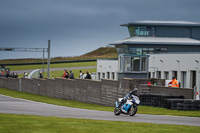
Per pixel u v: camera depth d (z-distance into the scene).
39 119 38.31
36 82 130.12
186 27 167.75
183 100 56.28
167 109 58.88
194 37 168.50
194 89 60.97
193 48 156.88
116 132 29.17
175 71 119.38
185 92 62.50
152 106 63.84
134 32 166.75
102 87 85.25
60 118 40.25
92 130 29.92
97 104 87.94
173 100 57.38
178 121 39.50
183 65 113.50
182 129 31.55
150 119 41.66
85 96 94.69
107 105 82.75
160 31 166.25
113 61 157.12
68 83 105.38
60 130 29.52
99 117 43.56
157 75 129.38
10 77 169.50
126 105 46.09
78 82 98.94
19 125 32.34
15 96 106.88
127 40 159.88
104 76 169.00
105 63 166.25
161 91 69.31
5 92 131.75
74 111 54.16
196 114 48.91
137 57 98.38
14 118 38.88
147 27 165.12
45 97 116.06
